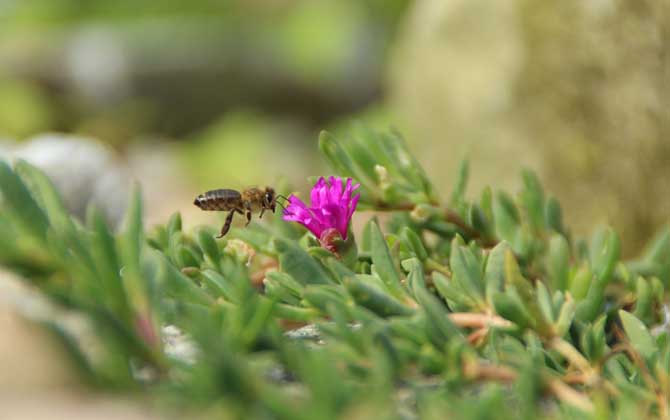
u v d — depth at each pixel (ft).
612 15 1.41
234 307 0.97
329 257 1.01
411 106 1.86
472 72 1.62
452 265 0.99
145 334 0.93
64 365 0.90
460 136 1.63
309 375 0.91
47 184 0.97
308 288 0.97
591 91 1.45
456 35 1.67
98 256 0.93
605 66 1.43
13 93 3.12
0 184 0.93
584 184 1.46
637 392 0.95
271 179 3.01
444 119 1.70
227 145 3.08
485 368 0.94
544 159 1.50
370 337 0.93
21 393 0.85
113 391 0.91
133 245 0.94
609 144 1.44
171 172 3.01
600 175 1.45
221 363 0.86
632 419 0.93
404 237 1.06
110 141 3.17
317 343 0.99
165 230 1.07
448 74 1.68
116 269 0.93
